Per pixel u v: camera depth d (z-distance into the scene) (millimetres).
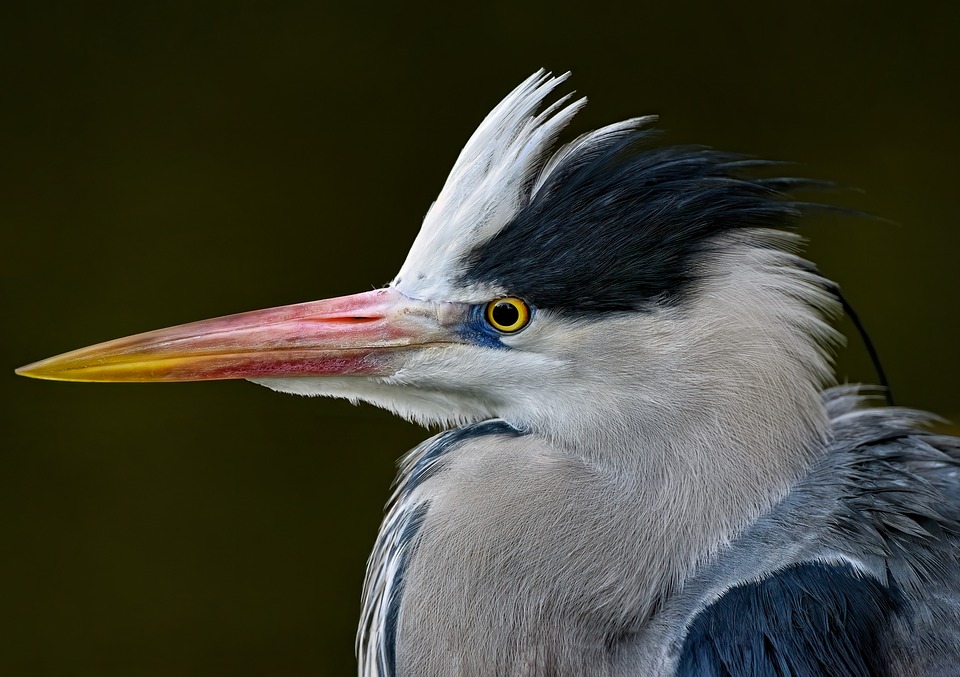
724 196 4449
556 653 4312
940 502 4398
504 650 4328
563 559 4328
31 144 11281
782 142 11297
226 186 11383
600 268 4379
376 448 10422
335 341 4645
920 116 11305
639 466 4387
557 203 4473
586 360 4426
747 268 4434
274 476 10188
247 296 11242
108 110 11383
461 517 4410
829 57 11328
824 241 11266
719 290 4379
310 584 9312
